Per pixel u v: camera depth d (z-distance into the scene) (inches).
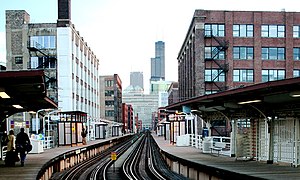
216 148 978.7
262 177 514.0
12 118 1998.0
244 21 2335.1
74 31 2390.5
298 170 602.2
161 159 1387.8
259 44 2333.9
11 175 611.8
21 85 590.9
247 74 2330.2
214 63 2316.7
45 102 850.1
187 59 2758.4
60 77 2242.9
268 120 738.2
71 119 1584.6
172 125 1685.5
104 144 2176.4
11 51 2309.3
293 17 2356.1
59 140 1555.1
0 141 902.4
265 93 606.2
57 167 1023.0
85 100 2778.1
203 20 2315.5
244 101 706.2
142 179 867.4
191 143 1462.8
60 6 2315.5
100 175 943.7
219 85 2309.3
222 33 2324.1
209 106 932.0
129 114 7194.9
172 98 4133.9
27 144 757.9
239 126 995.3
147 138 4072.3
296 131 663.1
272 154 734.5
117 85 4940.9
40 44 2283.5
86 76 2844.5
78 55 2522.1
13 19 2320.4
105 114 4845.0
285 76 2346.2
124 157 1627.7
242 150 826.2
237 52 2330.2
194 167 772.6
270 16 2347.4
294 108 664.4
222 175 620.4
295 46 2352.4
